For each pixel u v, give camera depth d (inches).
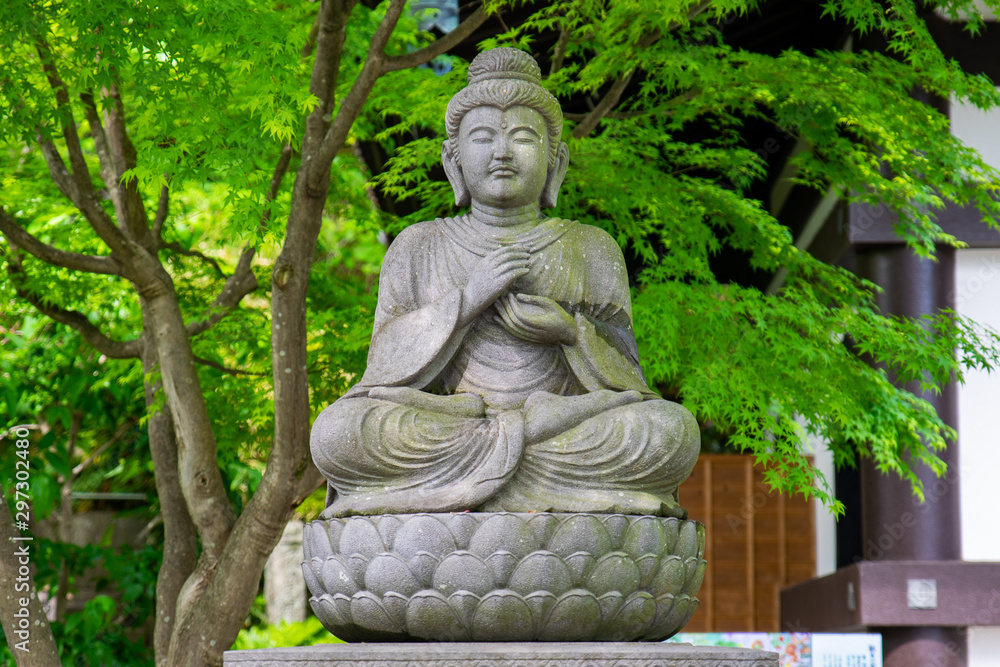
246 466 333.4
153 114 212.2
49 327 327.6
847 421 249.6
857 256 325.4
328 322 271.3
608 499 142.0
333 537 144.1
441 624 136.5
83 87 210.7
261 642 362.3
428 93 257.9
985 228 316.2
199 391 234.8
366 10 284.4
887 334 262.7
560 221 167.8
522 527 135.9
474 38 300.2
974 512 321.7
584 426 145.5
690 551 146.9
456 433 144.6
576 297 161.9
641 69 275.9
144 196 295.9
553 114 166.6
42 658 235.5
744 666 136.4
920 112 263.0
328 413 148.6
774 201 409.1
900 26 252.8
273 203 208.8
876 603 313.1
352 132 278.4
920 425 278.1
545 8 257.6
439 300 155.2
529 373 155.9
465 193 168.2
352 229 368.5
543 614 135.7
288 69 208.4
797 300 267.3
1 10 192.5
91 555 331.3
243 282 271.6
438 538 136.3
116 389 320.8
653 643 136.9
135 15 196.7
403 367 152.5
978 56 313.7
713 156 283.6
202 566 230.1
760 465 474.0
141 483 402.3
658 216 270.5
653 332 246.4
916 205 309.1
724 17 272.4
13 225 222.2
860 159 276.4
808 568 466.9
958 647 319.6
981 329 319.6
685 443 146.8
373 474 145.4
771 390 250.5
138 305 295.3
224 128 212.2
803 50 334.0
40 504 319.9
